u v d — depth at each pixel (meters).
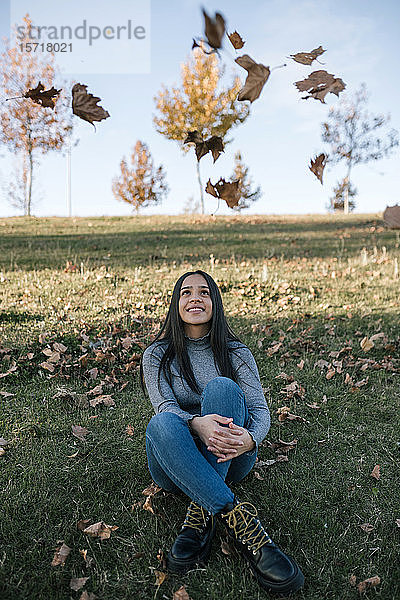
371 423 3.57
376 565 2.23
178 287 2.65
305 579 2.13
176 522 2.49
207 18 1.07
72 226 15.57
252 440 2.28
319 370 4.46
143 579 2.13
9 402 3.77
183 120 19.97
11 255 9.84
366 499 2.71
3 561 2.21
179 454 2.12
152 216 19.39
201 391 2.60
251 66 1.14
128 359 4.55
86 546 2.32
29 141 19.05
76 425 3.43
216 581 2.11
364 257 9.01
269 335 5.28
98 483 2.82
